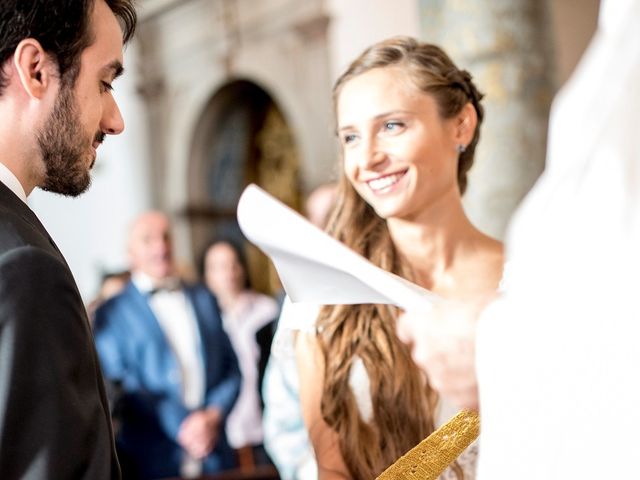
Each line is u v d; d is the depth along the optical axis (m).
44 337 1.56
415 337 1.48
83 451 1.56
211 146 12.62
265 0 10.92
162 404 4.93
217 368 5.16
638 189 1.17
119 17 2.00
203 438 4.91
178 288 5.23
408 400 2.15
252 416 5.99
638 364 1.20
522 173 6.34
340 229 2.30
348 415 2.17
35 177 1.82
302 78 10.42
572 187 1.22
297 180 12.26
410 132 2.17
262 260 12.62
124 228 13.14
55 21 1.78
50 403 1.54
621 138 1.18
